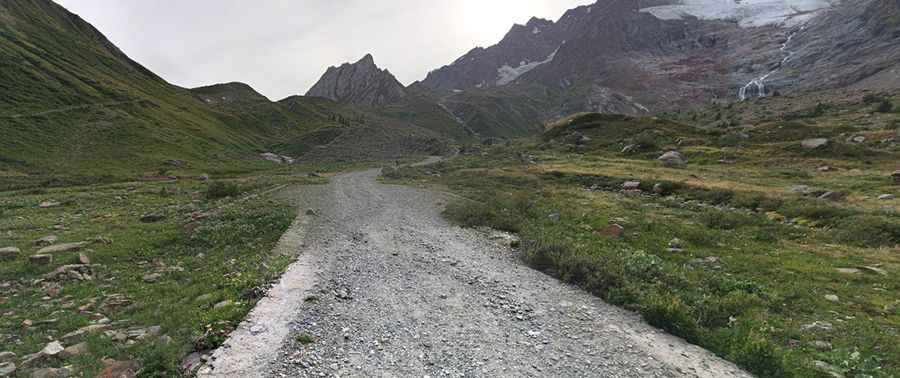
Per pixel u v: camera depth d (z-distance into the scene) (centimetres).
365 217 3053
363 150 16188
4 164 6938
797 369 906
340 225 2716
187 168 9012
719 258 1784
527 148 10025
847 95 16462
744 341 1030
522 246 2031
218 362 916
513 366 972
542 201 3469
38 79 11069
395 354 1015
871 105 11219
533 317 1245
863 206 2697
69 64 13400
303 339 1048
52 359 909
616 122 9944
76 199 3741
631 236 2202
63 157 8106
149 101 13688
